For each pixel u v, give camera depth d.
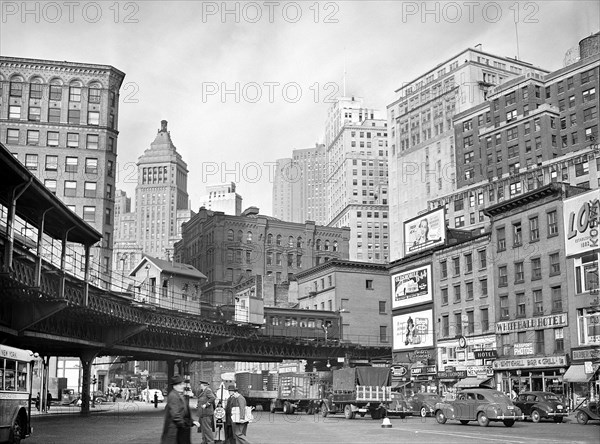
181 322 64.19
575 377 55.66
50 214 41.31
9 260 33.44
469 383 66.62
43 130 101.69
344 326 102.38
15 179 33.78
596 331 56.38
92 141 103.25
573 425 40.75
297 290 119.94
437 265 78.56
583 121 111.25
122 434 33.12
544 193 63.19
